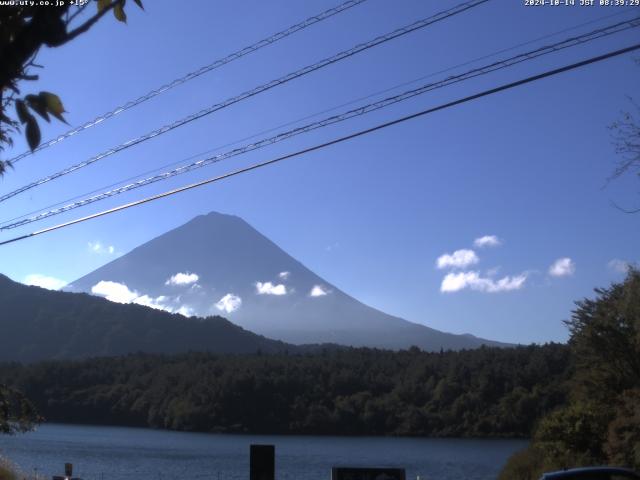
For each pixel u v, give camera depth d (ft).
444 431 336.70
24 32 10.69
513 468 113.80
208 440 320.50
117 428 380.17
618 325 112.37
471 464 225.97
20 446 273.33
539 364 340.18
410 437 338.54
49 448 269.03
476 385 350.23
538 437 113.60
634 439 90.58
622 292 103.40
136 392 406.82
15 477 91.25
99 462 225.76
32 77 11.28
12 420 73.31
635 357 111.24
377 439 330.95
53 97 11.32
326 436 347.15
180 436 340.80
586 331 114.21
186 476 194.18
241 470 210.79
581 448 104.63
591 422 104.94
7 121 11.71
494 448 285.23
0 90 10.93
